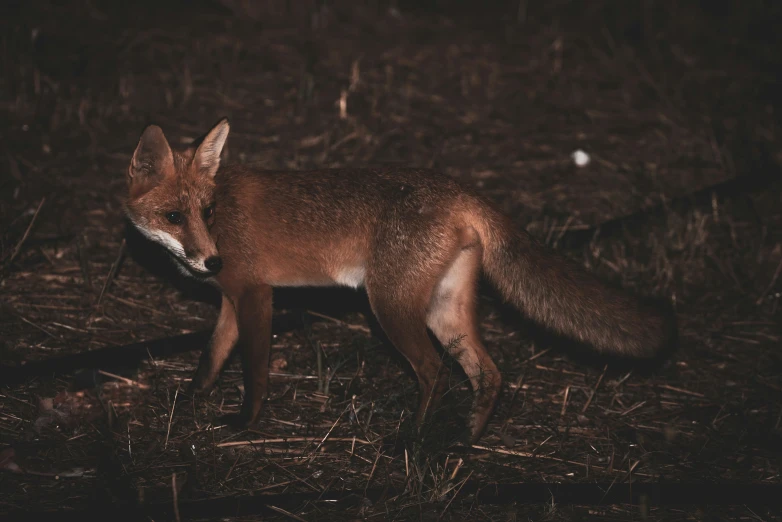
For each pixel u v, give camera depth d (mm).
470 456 8234
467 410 8812
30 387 8688
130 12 19844
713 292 12008
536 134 16531
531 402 9391
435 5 23828
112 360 9250
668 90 19250
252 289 8766
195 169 8602
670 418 9305
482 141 15945
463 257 8656
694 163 15781
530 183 14594
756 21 24062
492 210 8797
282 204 8797
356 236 8750
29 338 9562
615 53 20859
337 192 8836
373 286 8703
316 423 8664
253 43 19141
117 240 11758
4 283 10555
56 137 14219
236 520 7004
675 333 8727
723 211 13898
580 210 13891
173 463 7695
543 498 7605
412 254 8492
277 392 9164
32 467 7422
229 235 8672
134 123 15078
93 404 8516
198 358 9641
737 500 7672
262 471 7766
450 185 8734
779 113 18266
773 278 12133
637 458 8477
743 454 8617
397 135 15719
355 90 17328
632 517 7457
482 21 22906
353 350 9859
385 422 8664
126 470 7430
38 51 17125
